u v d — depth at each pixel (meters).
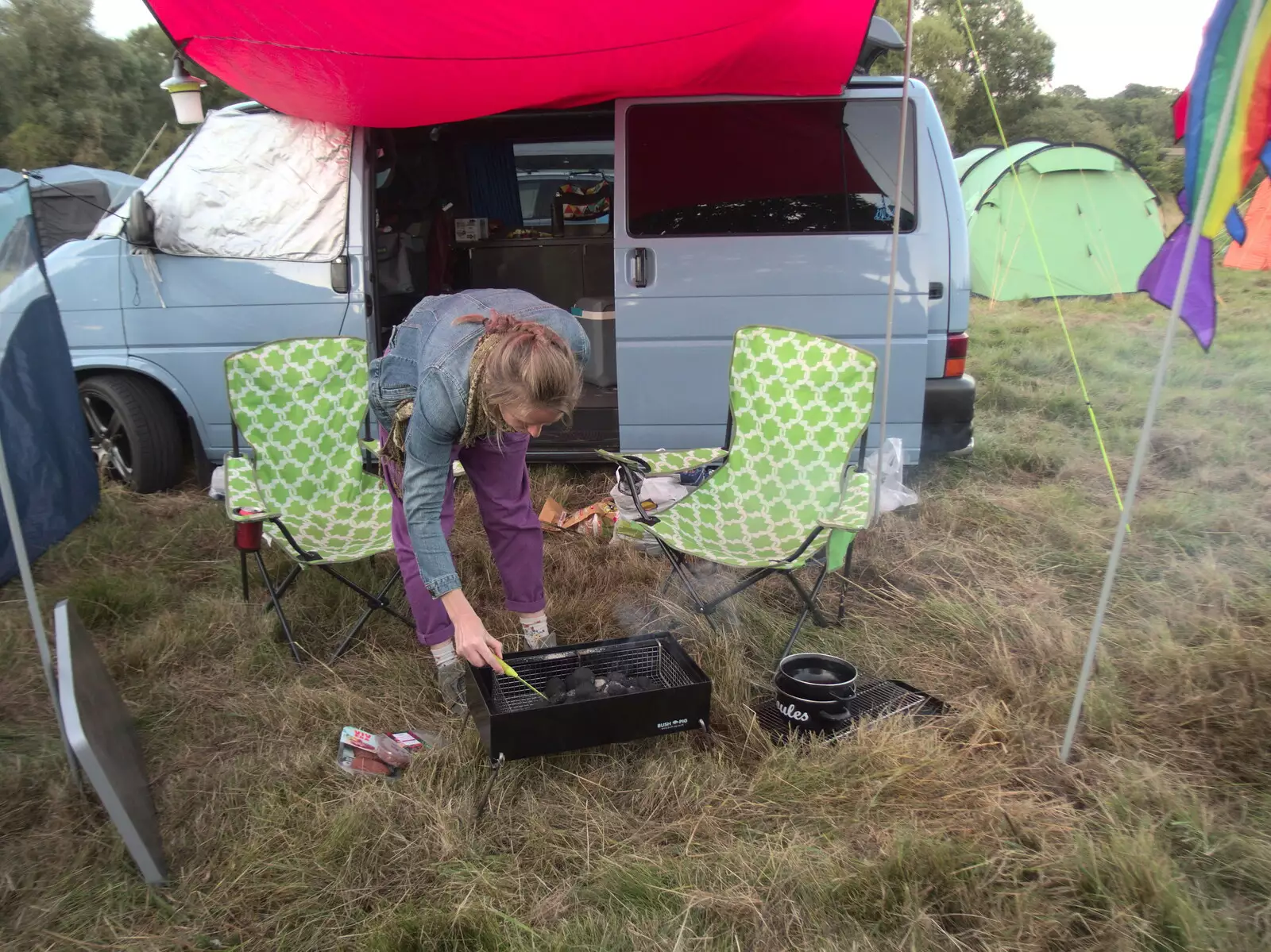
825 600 3.21
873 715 2.46
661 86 3.68
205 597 3.18
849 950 1.72
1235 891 1.87
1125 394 5.85
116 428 4.28
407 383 2.15
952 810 2.09
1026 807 2.07
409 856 1.98
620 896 1.84
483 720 2.13
